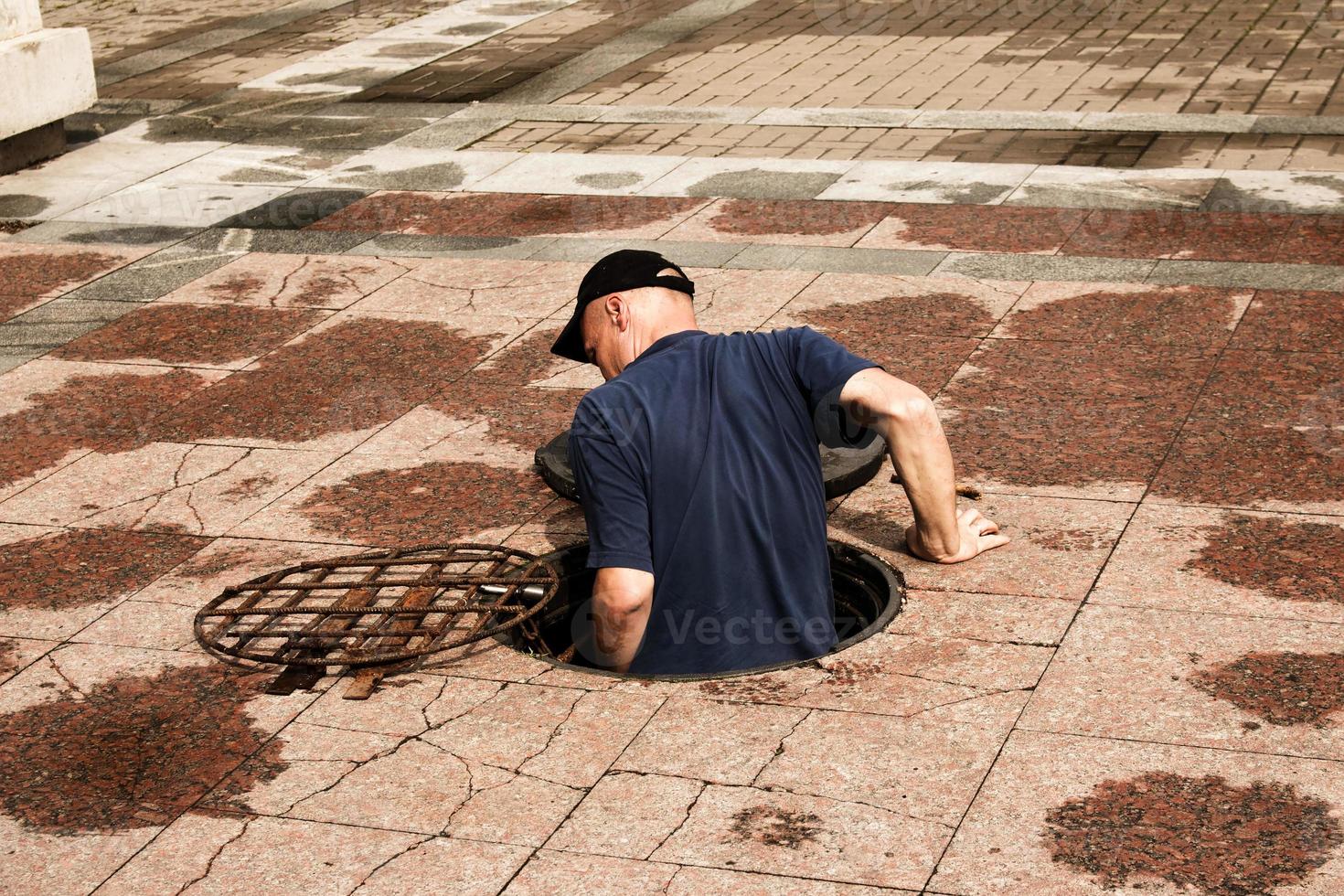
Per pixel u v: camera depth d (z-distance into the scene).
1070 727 3.38
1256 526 4.30
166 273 7.26
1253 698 3.46
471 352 6.04
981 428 5.07
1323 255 6.65
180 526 4.68
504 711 3.56
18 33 9.41
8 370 6.10
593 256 7.17
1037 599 3.96
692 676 3.69
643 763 3.32
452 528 4.57
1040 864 2.93
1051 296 6.29
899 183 8.16
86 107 9.84
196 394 5.77
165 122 10.54
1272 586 3.96
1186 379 5.38
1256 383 5.31
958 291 6.41
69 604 4.20
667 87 10.92
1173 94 9.98
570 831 3.10
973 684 3.57
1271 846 2.95
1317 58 10.84
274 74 12.03
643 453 3.65
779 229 7.44
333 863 3.04
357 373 5.89
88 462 5.20
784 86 10.79
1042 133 9.12
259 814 3.21
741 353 3.80
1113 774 3.20
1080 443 4.91
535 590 4.15
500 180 8.65
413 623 3.95
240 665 3.84
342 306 6.68
